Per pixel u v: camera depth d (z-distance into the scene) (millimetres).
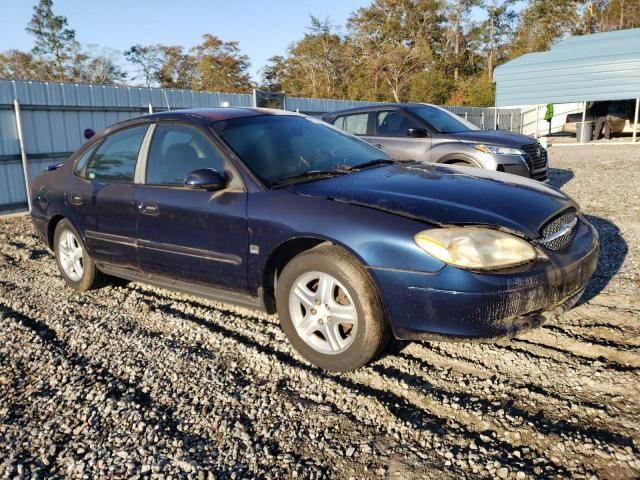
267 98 14477
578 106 29984
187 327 4141
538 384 3086
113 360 3637
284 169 3789
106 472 2516
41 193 5258
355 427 2789
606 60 22234
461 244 2865
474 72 59219
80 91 10359
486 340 2900
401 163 4316
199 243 3816
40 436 2820
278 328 4066
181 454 2619
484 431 2697
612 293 4371
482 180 3752
